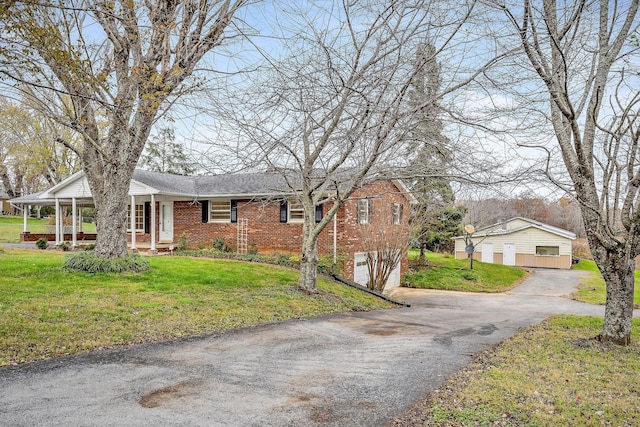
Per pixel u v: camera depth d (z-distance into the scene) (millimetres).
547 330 10000
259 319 9844
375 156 9602
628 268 8227
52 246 22781
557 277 30109
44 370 5863
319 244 19562
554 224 42938
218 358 6789
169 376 5859
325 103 9430
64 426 4293
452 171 9703
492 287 24922
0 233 31984
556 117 8414
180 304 9938
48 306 8703
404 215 22469
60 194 23297
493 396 5371
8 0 6359
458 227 34969
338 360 6938
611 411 4973
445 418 4727
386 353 7477
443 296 20891
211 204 22406
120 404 4879
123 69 10898
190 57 10609
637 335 9422
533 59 7453
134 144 12609
